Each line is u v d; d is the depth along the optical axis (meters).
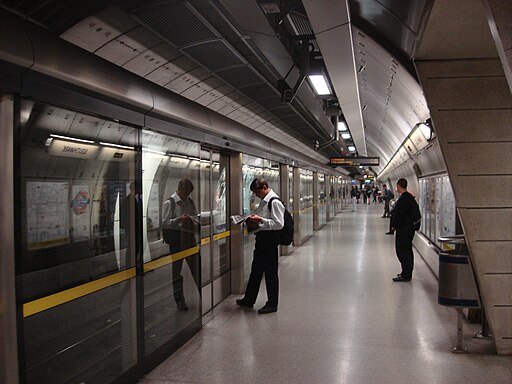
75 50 3.01
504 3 2.21
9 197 2.51
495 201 4.18
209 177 6.09
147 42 3.86
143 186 4.04
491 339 4.57
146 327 4.03
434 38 3.63
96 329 3.33
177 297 4.64
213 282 6.10
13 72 2.50
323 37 4.36
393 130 11.05
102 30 3.36
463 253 4.52
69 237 3.10
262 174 8.84
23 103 2.63
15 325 2.53
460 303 4.22
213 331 5.02
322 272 8.39
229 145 6.30
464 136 4.24
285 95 5.48
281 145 9.84
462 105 4.23
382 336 4.73
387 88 6.57
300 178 12.52
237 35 4.16
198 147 5.30
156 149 4.29
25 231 2.70
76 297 3.11
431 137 6.97
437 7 3.02
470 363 3.99
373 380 3.67
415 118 7.32
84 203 3.26
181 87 4.98
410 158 11.83
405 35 3.93
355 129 12.11
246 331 4.98
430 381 3.64
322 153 17.14
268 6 3.61
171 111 4.32
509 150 4.18
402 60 4.57
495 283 4.15
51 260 2.91
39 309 2.76
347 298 6.39
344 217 23.86
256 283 6.00
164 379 3.77
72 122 3.11
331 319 5.38
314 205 16.59
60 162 3.01
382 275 8.07
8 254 2.50
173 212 4.66
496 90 4.19
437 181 8.34
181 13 3.45
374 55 5.05
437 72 4.25
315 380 3.69
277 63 4.93
